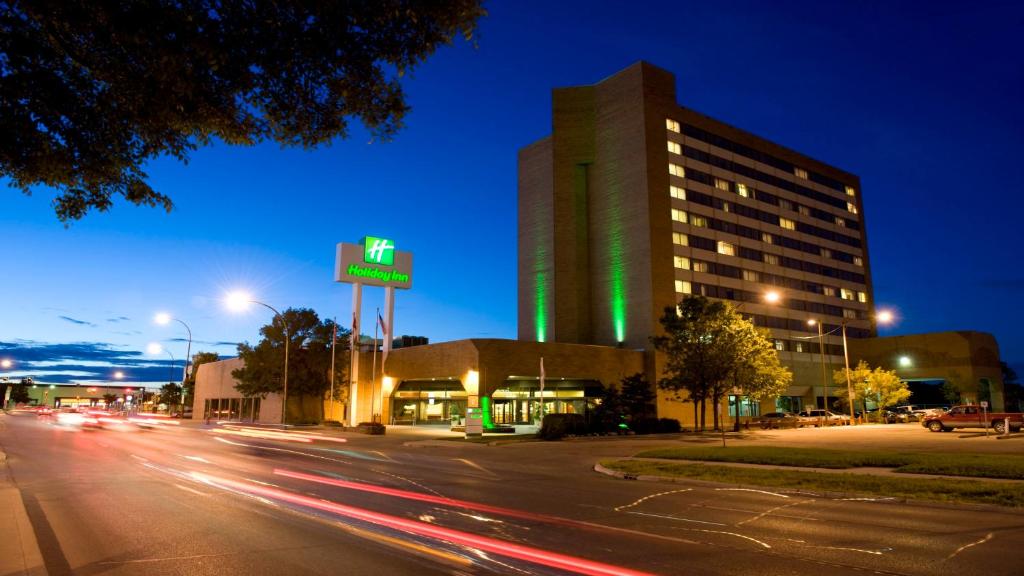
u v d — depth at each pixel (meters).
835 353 82.62
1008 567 7.73
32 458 22.41
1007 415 40.47
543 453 29.06
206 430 48.12
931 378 77.19
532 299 73.38
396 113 8.02
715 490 15.35
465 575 7.13
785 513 11.78
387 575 7.10
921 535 9.67
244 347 60.62
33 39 6.62
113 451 25.89
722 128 74.62
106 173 7.68
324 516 10.88
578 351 55.75
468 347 50.06
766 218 77.56
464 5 7.26
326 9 6.88
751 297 73.38
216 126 7.59
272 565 7.54
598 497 13.94
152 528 9.76
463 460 25.23
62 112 7.05
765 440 35.41
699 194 70.44
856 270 88.31
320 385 58.62
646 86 67.62
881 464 19.23
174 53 6.46
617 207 67.94
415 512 11.45
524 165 77.31
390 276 59.50
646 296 63.69
